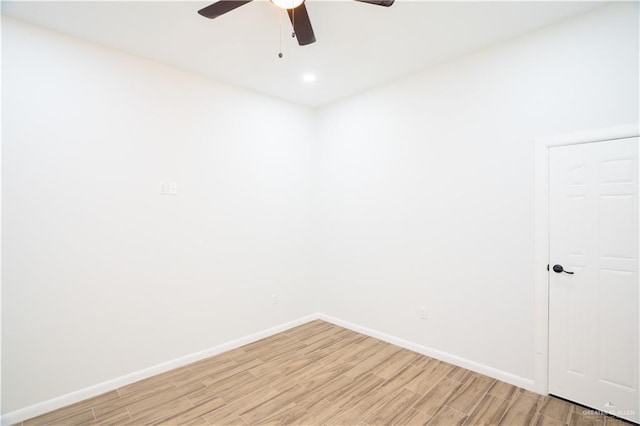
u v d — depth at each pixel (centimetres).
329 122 396
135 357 263
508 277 253
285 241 379
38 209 221
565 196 226
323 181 405
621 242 206
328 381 259
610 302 210
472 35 243
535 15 219
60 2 197
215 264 314
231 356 307
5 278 209
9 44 211
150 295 272
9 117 210
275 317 367
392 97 329
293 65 290
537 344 238
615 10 205
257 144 351
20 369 214
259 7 205
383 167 338
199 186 303
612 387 210
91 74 243
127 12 209
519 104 246
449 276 288
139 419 214
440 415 215
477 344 271
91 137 242
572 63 222
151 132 273
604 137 210
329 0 198
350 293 375
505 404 226
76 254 236
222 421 212
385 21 223
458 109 280
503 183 255
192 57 272
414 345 313
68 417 216
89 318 241
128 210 260
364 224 358
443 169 291
